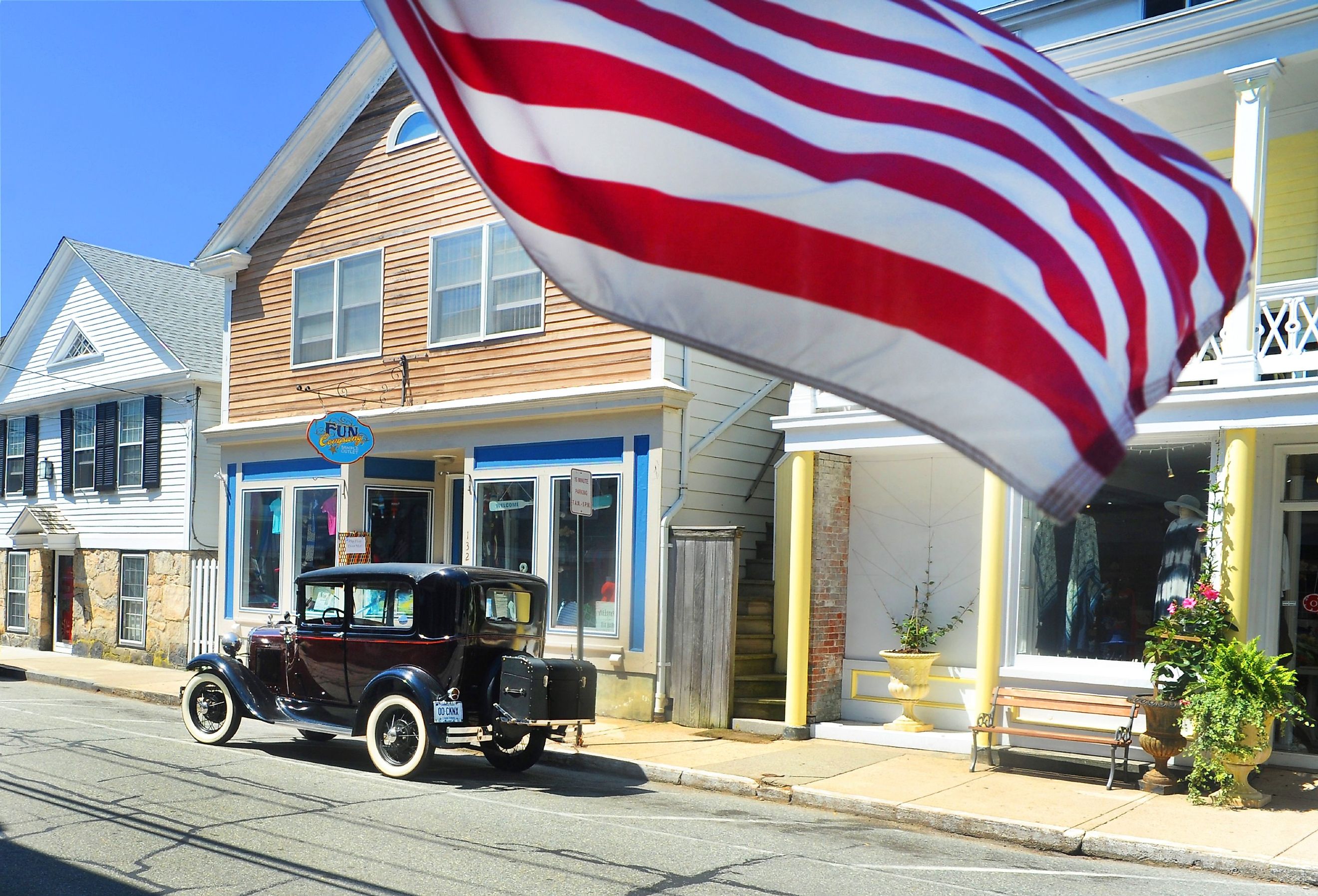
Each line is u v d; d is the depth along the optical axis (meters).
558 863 6.81
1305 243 11.20
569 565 13.86
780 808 9.05
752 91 2.59
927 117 2.53
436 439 15.42
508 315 14.70
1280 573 10.44
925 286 2.31
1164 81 10.23
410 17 2.93
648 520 13.09
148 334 20.47
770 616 13.60
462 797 8.90
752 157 2.51
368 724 9.96
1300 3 9.41
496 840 7.39
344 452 14.86
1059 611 10.97
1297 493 10.42
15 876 6.29
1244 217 2.70
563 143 2.65
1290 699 10.29
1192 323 2.53
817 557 12.13
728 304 2.46
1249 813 8.52
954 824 8.40
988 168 2.44
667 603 12.99
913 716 11.68
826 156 2.49
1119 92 10.48
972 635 11.86
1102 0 11.47
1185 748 9.27
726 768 10.15
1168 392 2.40
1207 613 9.25
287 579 17.30
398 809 8.33
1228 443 9.49
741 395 14.43
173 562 19.62
